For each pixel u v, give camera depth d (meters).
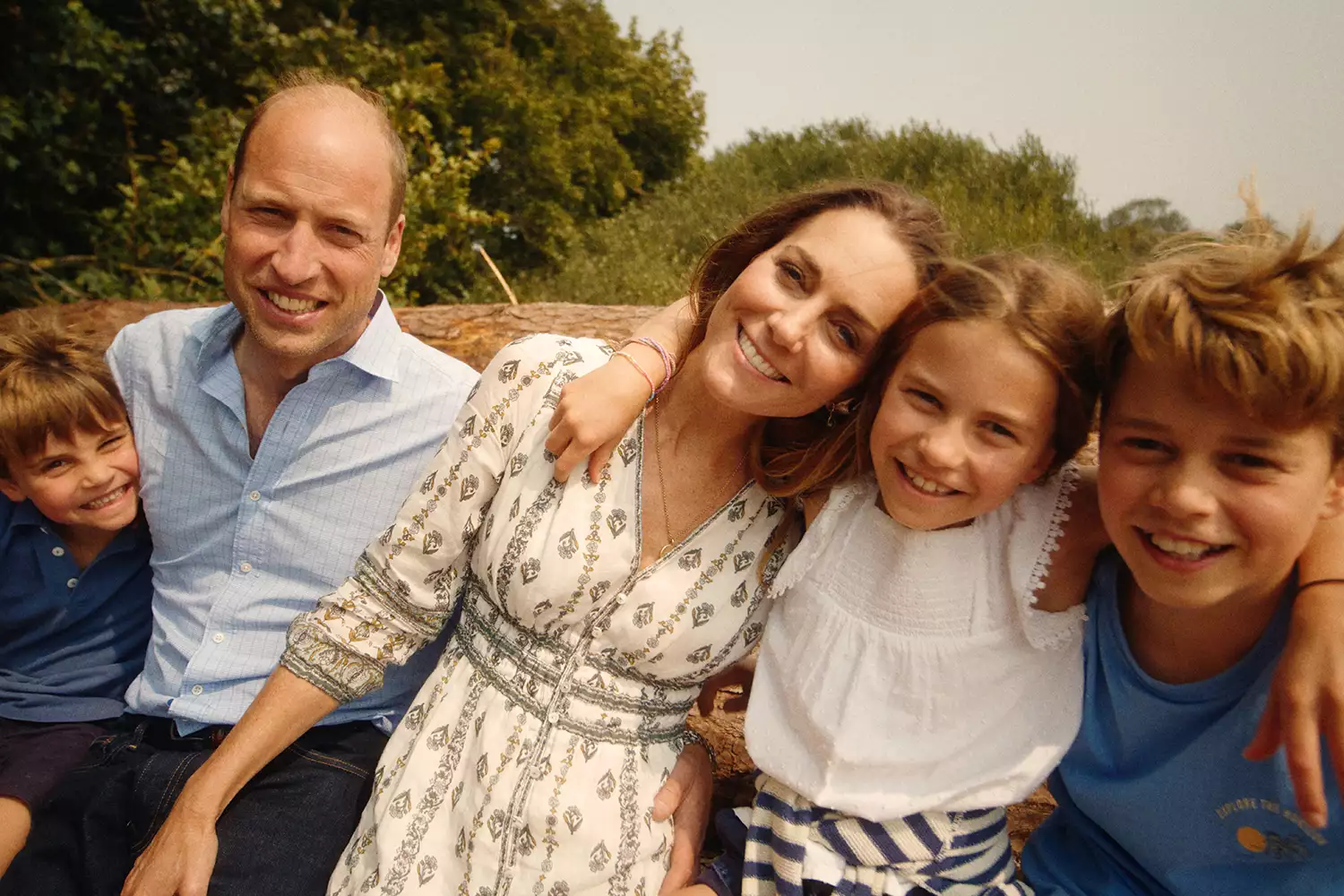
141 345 2.19
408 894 1.70
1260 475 1.27
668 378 1.76
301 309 2.01
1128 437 1.36
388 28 10.34
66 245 7.29
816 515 1.72
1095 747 1.62
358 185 1.97
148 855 1.74
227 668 2.10
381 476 2.15
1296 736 1.28
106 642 2.26
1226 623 1.45
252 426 2.17
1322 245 1.28
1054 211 7.95
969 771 1.61
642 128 14.25
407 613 1.83
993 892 1.65
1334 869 1.46
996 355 1.40
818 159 11.09
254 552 2.13
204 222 7.00
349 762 2.07
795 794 1.68
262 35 8.18
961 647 1.59
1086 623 1.61
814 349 1.54
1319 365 1.18
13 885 2.03
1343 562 1.33
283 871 1.89
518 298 9.51
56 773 2.08
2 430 1.99
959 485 1.47
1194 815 1.54
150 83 7.60
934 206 1.65
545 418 1.75
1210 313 1.25
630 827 1.72
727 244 1.76
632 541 1.71
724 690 2.73
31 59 6.67
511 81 10.59
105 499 2.15
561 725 1.71
